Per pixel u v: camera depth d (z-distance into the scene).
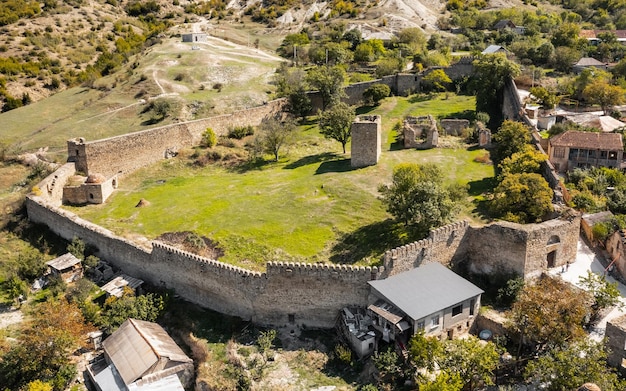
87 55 195.88
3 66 170.12
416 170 69.50
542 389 44.50
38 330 56.09
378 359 48.06
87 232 72.94
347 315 54.75
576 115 98.75
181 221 75.50
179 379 52.38
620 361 44.66
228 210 76.94
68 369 55.12
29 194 81.88
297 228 69.75
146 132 99.75
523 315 49.09
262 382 50.16
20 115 126.94
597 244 62.72
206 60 149.38
